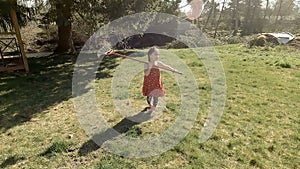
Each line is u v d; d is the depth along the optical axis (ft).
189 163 10.07
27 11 33.04
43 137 12.25
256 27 115.03
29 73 26.20
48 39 57.72
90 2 31.19
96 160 10.32
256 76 23.27
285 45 48.03
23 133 12.73
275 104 16.33
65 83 22.03
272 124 13.42
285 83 21.02
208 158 10.34
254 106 15.98
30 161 10.27
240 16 133.08
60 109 15.90
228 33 97.81
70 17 31.32
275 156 10.47
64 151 10.94
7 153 10.86
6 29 33.14
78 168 9.82
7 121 14.24
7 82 22.54
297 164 9.90
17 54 35.24
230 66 27.71
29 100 17.70
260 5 128.26
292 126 13.16
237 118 14.21
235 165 9.87
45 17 32.76
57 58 34.83
